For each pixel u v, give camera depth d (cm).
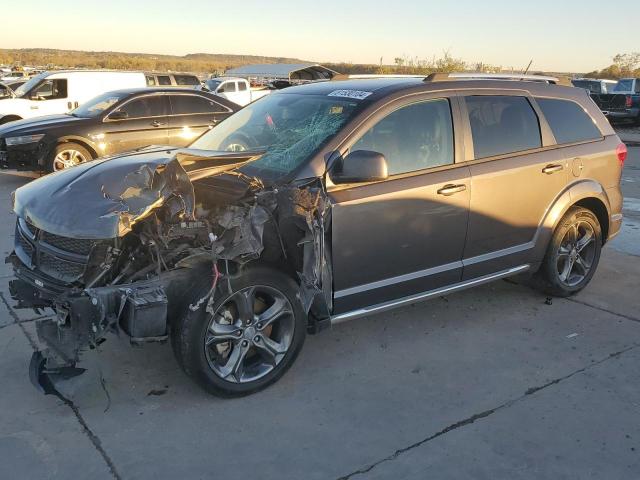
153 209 333
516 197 458
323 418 343
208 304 330
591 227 522
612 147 526
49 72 1633
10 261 390
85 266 331
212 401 356
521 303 514
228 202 356
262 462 304
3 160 986
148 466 299
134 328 314
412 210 399
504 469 302
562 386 381
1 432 321
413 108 414
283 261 370
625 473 300
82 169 378
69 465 298
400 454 312
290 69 2906
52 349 326
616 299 529
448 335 450
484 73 483
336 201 366
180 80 2067
